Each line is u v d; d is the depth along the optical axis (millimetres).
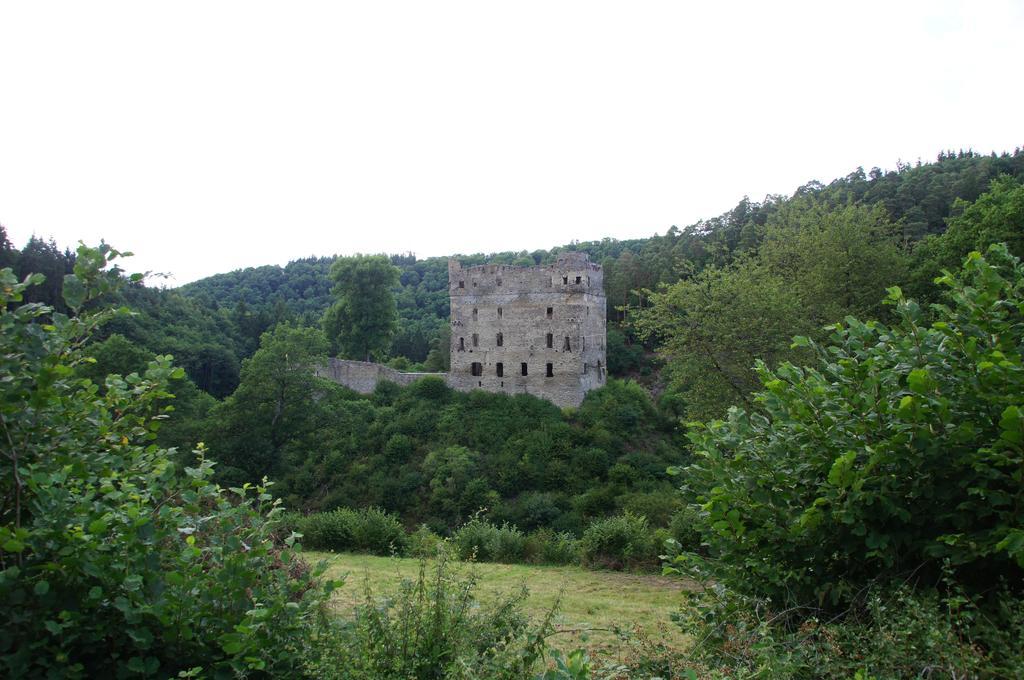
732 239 71312
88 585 5121
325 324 65250
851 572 5977
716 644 5797
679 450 42500
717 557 7117
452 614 6266
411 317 109312
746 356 21094
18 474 5129
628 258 75938
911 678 4582
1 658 4676
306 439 42531
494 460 40500
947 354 5684
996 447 5160
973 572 5578
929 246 30047
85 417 5980
